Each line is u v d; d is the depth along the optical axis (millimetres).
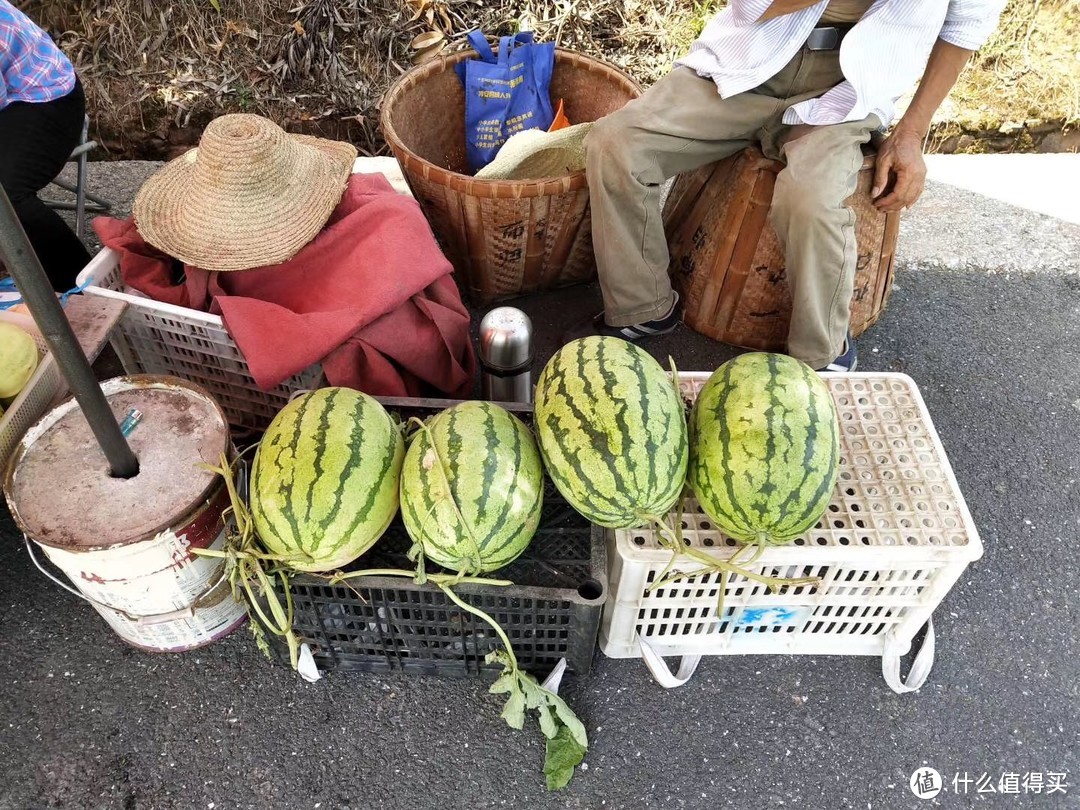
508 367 2225
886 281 2852
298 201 2377
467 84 3127
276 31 3877
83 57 3846
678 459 1533
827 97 2402
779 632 2008
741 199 2605
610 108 3131
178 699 1969
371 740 1911
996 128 3889
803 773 1882
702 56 2527
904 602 1861
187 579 1795
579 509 1579
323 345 2150
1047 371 2869
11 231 1260
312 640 1909
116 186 3518
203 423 1861
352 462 1545
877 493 1808
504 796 1832
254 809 1807
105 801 1809
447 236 2865
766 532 1546
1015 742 1936
